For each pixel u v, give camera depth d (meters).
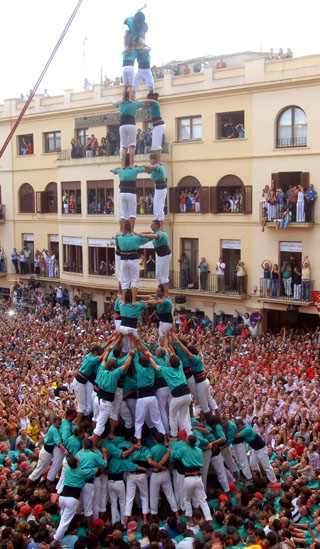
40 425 17.09
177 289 34.22
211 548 10.59
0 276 45.34
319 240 29.05
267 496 12.85
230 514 12.18
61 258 40.03
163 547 10.69
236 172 32.22
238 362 23.12
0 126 44.53
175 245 35.03
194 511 12.38
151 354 14.01
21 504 12.72
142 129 35.44
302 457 15.03
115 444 13.28
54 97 40.81
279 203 29.66
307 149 29.22
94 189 37.28
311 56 28.81
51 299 38.75
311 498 12.73
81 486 12.02
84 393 13.73
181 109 34.12
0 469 14.25
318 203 28.92
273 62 30.05
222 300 33.00
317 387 19.34
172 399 13.25
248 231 31.88
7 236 45.41
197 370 14.15
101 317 34.66
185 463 12.60
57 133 41.56
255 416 17.77
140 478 12.73
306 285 29.09
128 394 13.47
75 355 24.48
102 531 12.12
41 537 11.43
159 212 14.91
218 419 14.09
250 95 31.19
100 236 37.09
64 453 13.37
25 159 43.53
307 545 11.70
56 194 42.16
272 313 32.19
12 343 27.12
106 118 37.53
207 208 33.44
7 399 18.12
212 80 32.44
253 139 31.25
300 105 29.36
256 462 14.60
